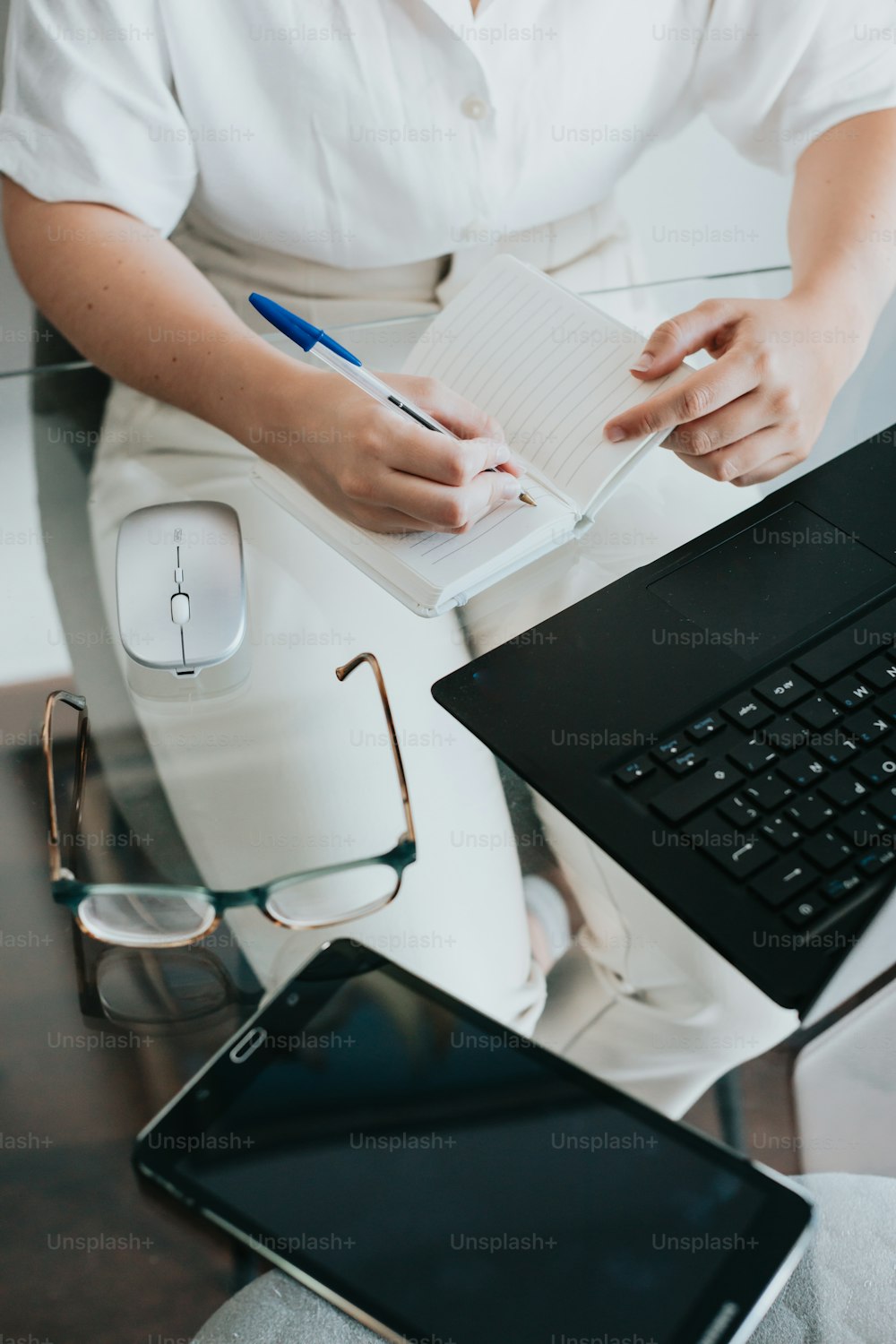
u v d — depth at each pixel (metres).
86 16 0.79
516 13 0.83
